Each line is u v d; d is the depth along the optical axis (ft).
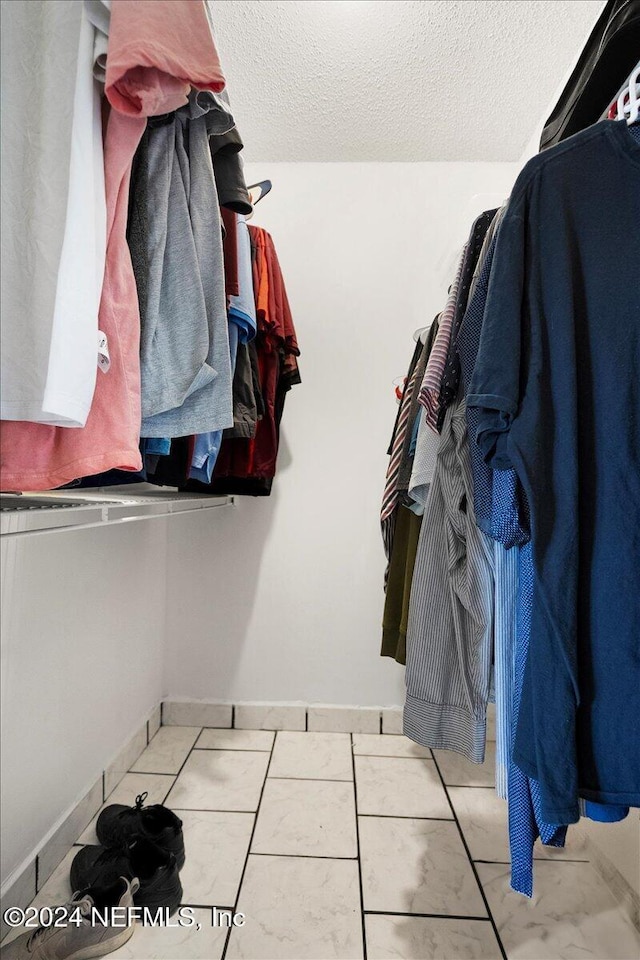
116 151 1.98
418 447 3.50
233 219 3.20
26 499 2.61
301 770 4.84
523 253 2.13
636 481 1.92
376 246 6.03
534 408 1.99
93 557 4.11
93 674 4.12
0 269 1.73
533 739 1.87
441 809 4.27
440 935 3.03
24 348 1.71
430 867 3.59
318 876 3.48
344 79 4.95
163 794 4.40
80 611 3.90
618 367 2.00
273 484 5.90
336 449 5.91
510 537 2.16
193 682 5.86
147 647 5.34
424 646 2.94
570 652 1.83
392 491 4.44
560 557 1.89
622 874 3.29
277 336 4.67
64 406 1.70
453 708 2.82
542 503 1.93
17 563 3.09
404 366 5.95
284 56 4.72
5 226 1.73
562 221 2.12
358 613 5.81
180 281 2.46
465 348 2.55
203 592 5.89
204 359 2.41
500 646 2.42
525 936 3.03
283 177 6.10
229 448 4.32
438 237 6.01
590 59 2.59
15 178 1.75
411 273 6.00
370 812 4.21
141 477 3.05
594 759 1.83
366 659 5.78
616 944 2.99
